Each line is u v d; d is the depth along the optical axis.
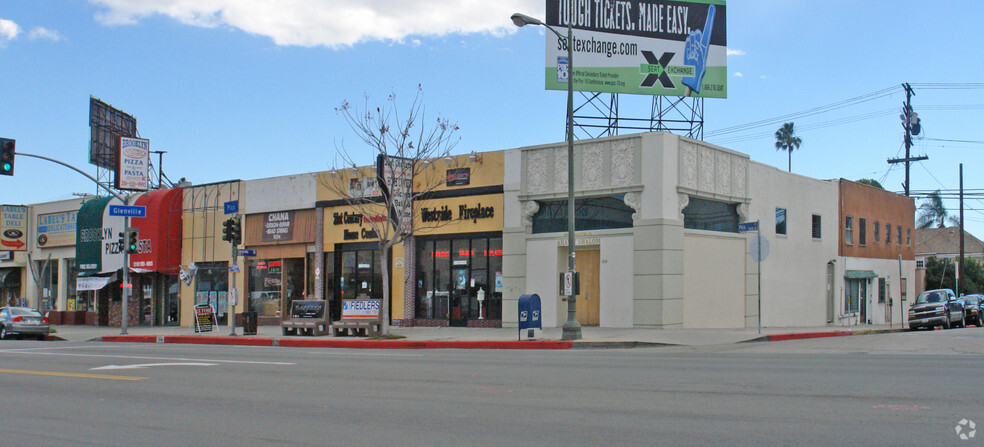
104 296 39.56
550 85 28.42
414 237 29.27
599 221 25.72
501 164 27.64
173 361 16.50
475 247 28.11
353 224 30.42
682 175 25.05
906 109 50.44
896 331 31.17
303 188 32.22
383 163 27.12
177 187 38.75
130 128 48.06
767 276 29.84
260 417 8.97
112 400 10.64
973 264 61.16
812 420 8.01
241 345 24.27
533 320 21.44
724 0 30.14
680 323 24.61
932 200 85.50
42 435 8.16
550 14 28.64
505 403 9.61
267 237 33.22
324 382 12.20
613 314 25.06
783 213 31.44
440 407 9.41
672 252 24.41
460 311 28.20
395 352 19.44
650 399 9.64
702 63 29.61
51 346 23.17
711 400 9.46
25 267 44.31
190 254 36.03
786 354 16.64
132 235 29.55
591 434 7.53
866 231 38.25
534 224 27.11
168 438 7.87
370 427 8.20
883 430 7.43
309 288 31.84
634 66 29.02
